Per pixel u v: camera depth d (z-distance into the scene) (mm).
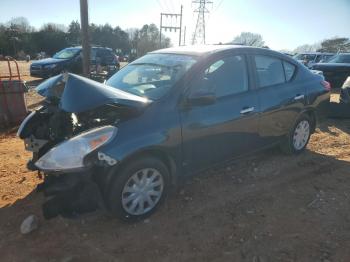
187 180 4438
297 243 3584
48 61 17938
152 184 3916
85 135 3496
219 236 3688
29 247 3496
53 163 3508
